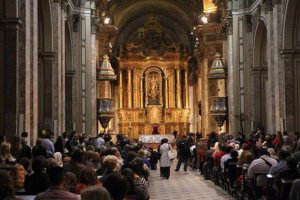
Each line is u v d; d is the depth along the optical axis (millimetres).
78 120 27859
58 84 20891
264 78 26953
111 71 31984
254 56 26969
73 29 27812
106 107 30984
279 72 20766
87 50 28141
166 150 20469
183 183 18672
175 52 48125
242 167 12844
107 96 33031
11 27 14289
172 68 48312
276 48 20891
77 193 7023
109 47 40812
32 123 15844
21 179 8242
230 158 14703
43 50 20484
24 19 14711
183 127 47562
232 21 28344
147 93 48031
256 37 26453
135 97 47844
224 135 25484
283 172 8898
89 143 18922
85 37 28172
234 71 28344
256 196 11172
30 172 9102
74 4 27891
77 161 9039
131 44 48125
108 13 39250
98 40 33281
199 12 40656
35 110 16094
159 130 47438
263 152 11828
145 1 46219
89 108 28000
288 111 19984
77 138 20031
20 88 14680
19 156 11883
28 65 15023
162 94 48281
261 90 26859
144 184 8672
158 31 48500
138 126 47438
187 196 15023
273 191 10039
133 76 48000
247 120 28000
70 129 26828
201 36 36844
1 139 12469
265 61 26828
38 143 12547
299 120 19984
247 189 11805
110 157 8578
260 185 11023
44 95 20484
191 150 25703
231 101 28391
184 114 47781
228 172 14391
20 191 7781
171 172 23484
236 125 28203
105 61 32125
